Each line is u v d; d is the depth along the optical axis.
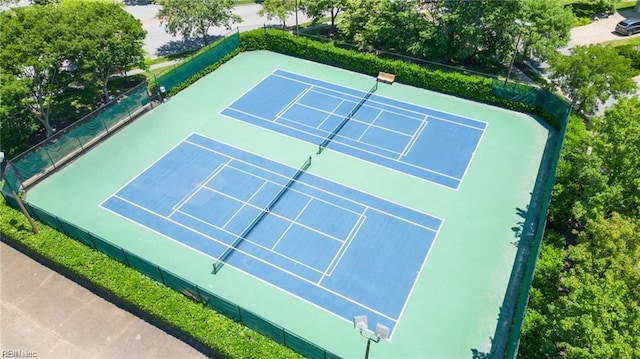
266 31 44.56
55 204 29.75
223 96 39.28
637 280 18.97
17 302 24.53
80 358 22.09
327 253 26.28
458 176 31.11
